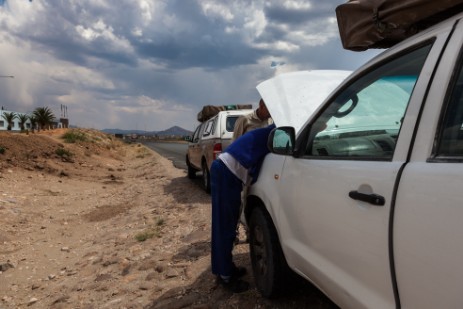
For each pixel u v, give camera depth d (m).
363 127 2.44
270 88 4.15
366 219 2.11
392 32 2.33
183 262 5.03
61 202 10.50
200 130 11.21
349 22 2.55
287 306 3.56
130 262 5.32
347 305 2.33
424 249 1.71
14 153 16.19
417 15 2.04
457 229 1.56
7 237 7.23
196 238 5.86
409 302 1.83
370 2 2.28
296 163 3.08
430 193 1.71
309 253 2.83
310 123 3.12
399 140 2.01
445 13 2.05
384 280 1.99
